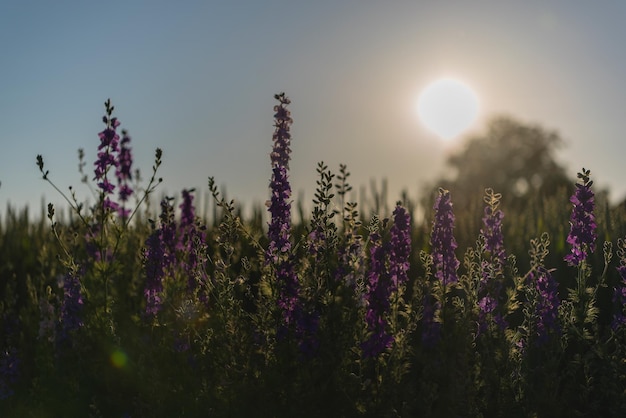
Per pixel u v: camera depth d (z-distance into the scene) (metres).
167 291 5.05
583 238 4.71
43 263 6.42
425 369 4.37
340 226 5.20
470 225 7.11
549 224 7.73
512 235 7.86
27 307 6.74
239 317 4.60
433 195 7.39
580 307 4.70
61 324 5.20
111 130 5.39
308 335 4.39
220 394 4.45
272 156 4.88
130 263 6.19
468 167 66.50
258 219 6.96
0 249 8.32
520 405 4.45
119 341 4.94
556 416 4.39
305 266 4.59
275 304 4.52
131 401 4.82
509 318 5.78
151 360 4.76
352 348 4.38
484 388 4.47
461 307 4.54
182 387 4.64
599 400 4.50
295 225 6.03
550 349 4.57
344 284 4.41
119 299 5.55
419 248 6.84
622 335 4.72
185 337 4.76
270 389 4.36
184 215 5.58
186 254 5.34
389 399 4.28
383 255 4.43
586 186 4.73
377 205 7.14
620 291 4.73
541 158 67.69
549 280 4.65
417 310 4.61
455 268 4.55
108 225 5.75
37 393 5.03
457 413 4.23
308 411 4.28
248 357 4.47
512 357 4.46
